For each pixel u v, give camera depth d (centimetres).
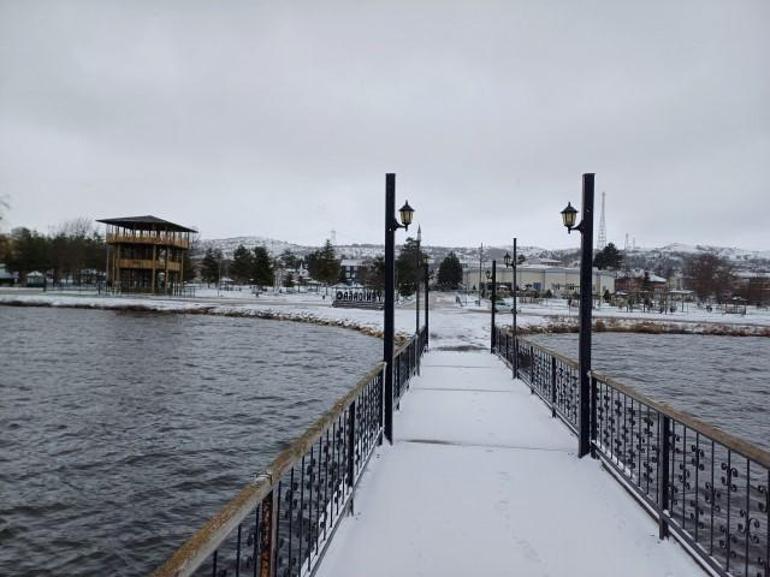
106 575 661
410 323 3666
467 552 381
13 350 2456
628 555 378
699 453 376
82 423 1284
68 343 2725
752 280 8562
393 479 525
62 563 682
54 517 800
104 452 1082
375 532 410
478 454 606
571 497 480
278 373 1997
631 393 468
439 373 1265
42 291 6638
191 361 2231
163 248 6700
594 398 594
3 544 722
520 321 3969
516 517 439
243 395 1617
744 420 1443
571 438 672
